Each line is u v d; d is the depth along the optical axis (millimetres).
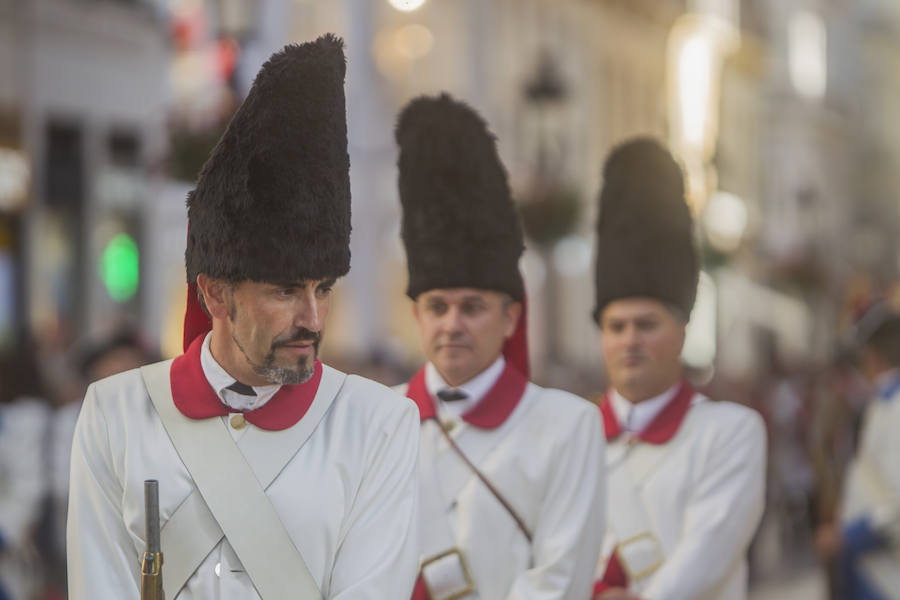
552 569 11453
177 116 19250
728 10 95938
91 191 39594
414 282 12047
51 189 38625
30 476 15703
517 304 12344
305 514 8297
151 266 42031
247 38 18875
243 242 8148
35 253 37312
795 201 110688
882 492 16891
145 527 8156
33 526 15906
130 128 41406
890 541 16859
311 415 8516
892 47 144625
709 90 80688
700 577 12938
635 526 13375
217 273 8273
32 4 37094
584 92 64750
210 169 8375
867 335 18844
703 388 33125
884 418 17016
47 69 37906
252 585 8219
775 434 34688
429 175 12062
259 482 8305
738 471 13344
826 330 99375
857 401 22062
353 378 8836
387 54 52844
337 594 8234
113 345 18078
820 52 124000
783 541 36125
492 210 12023
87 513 8391
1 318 36156
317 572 8289
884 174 139875
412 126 12211
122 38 40562
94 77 39719
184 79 37688
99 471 8430
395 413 8703
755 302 90875
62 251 38906
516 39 57938
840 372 22672
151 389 8516
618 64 69750
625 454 13609
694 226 13961
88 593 8266
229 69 18828
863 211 136375
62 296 38844
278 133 8219
